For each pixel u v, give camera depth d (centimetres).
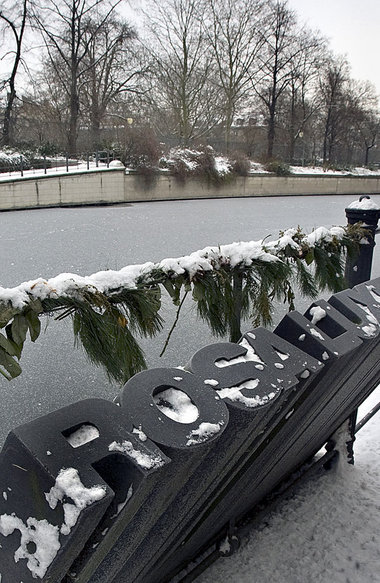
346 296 135
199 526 114
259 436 98
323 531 166
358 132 3353
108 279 124
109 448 63
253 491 138
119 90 2498
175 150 2019
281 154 2997
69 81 2320
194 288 146
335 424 177
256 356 95
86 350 116
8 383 308
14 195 1480
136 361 124
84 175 1631
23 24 2100
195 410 75
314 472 198
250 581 146
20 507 61
